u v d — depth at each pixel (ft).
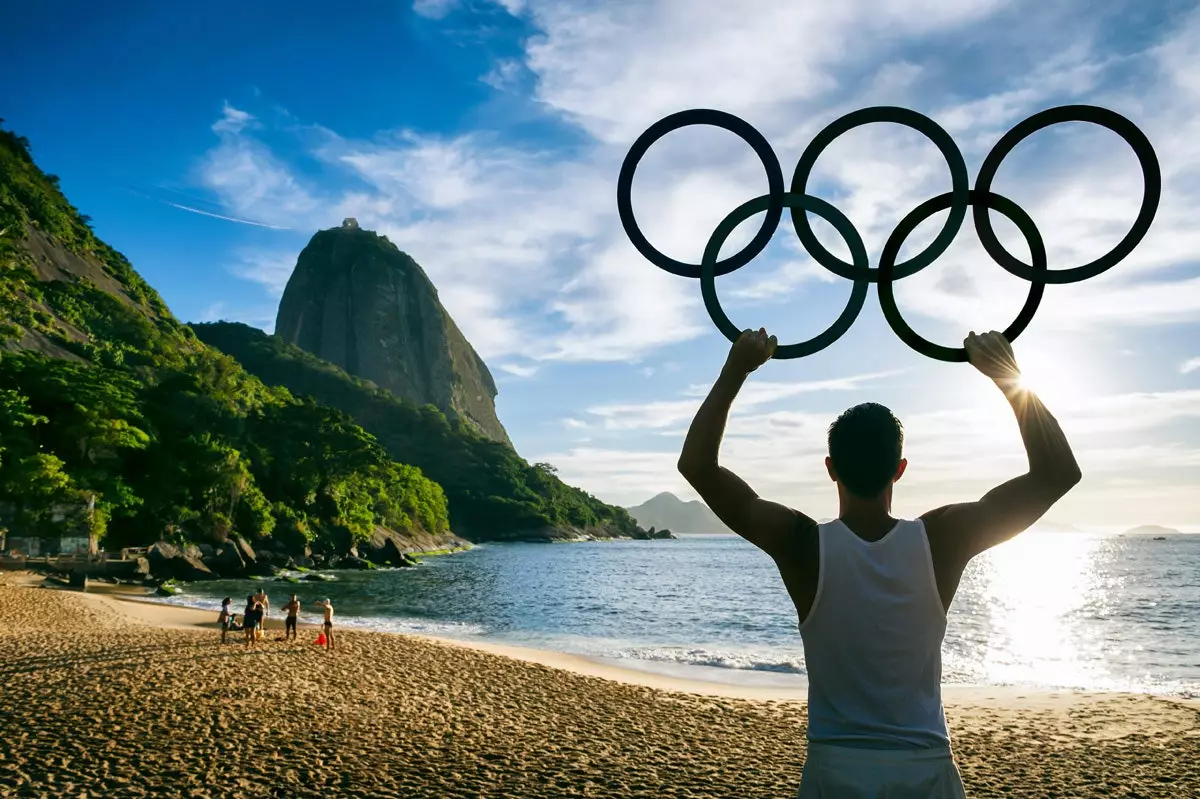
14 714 35.35
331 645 60.85
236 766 29.25
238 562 183.93
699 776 31.01
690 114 7.49
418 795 27.27
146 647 56.59
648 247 7.70
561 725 38.88
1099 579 236.63
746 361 6.25
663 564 300.81
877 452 6.16
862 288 7.46
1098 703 49.57
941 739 5.87
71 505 159.74
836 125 7.47
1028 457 6.04
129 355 330.75
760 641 84.53
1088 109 7.05
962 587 201.05
